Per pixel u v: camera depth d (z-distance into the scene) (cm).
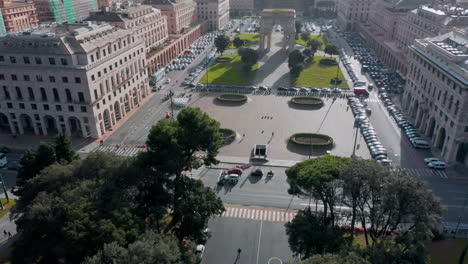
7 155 11881
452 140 10856
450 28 15362
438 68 11562
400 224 7844
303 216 6981
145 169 7306
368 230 7950
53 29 13262
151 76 18288
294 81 18650
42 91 12500
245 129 13462
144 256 5181
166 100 16375
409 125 13475
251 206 9338
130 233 6066
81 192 6662
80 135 13062
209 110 15212
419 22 18312
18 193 8588
